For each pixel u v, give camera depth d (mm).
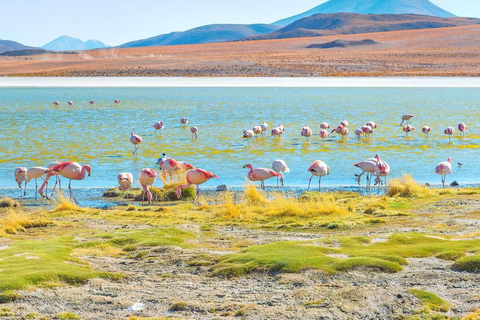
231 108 46625
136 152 26531
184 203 17922
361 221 14172
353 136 31516
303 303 8289
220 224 14406
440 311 7949
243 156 25500
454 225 13461
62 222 14617
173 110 45125
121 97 56844
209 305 8320
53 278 9320
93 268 10250
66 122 37281
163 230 13008
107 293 8945
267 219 14945
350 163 24062
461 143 29109
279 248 10828
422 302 8188
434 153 26359
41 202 18000
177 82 76375
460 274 9383
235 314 7980
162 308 8320
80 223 14539
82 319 7902
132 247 11672
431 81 76562
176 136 31484
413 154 26078
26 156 25250
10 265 9906
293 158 25094
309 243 11531
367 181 20266
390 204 16359
